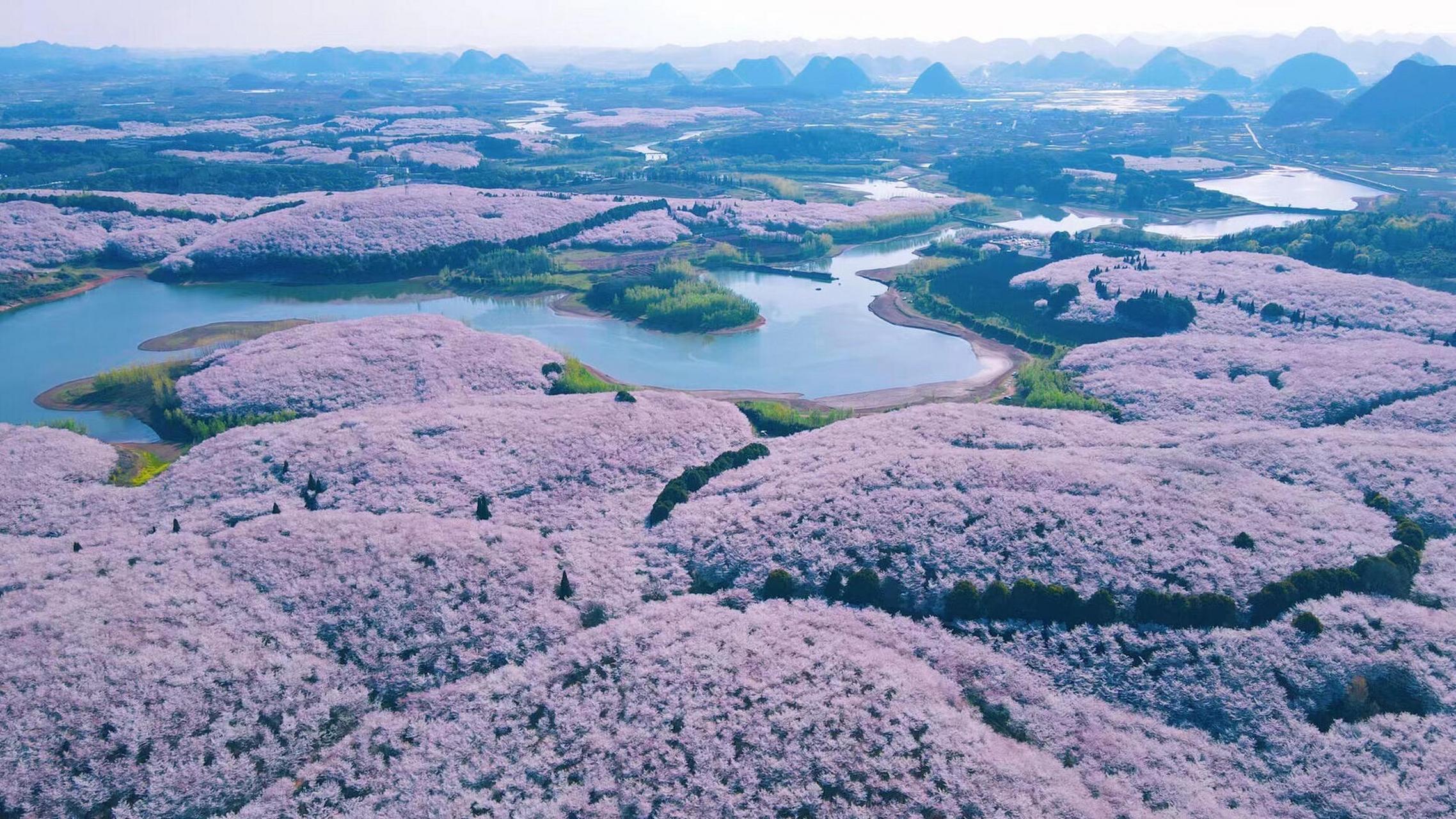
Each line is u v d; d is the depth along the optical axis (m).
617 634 69.88
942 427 106.38
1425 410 111.00
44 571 76.00
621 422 109.75
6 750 56.66
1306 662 64.31
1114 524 80.00
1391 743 57.97
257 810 55.41
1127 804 54.56
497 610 73.06
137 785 56.47
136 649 65.25
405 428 106.25
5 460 100.19
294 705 63.19
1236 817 53.59
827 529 82.19
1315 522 80.94
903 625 71.25
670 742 59.47
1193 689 63.56
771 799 54.88
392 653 68.75
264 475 95.94
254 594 73.12
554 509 91.81
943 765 56.72
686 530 85.31
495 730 61.53
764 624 70.81
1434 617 67.88
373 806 56.12
